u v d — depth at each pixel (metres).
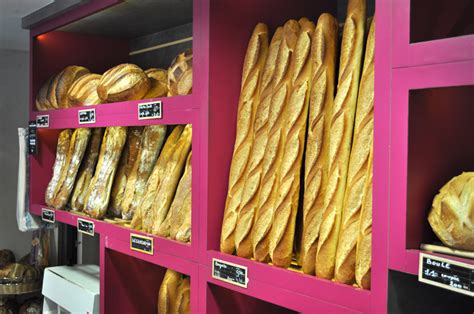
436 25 0.96
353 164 1.06
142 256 1.68
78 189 2.18
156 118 1.63
